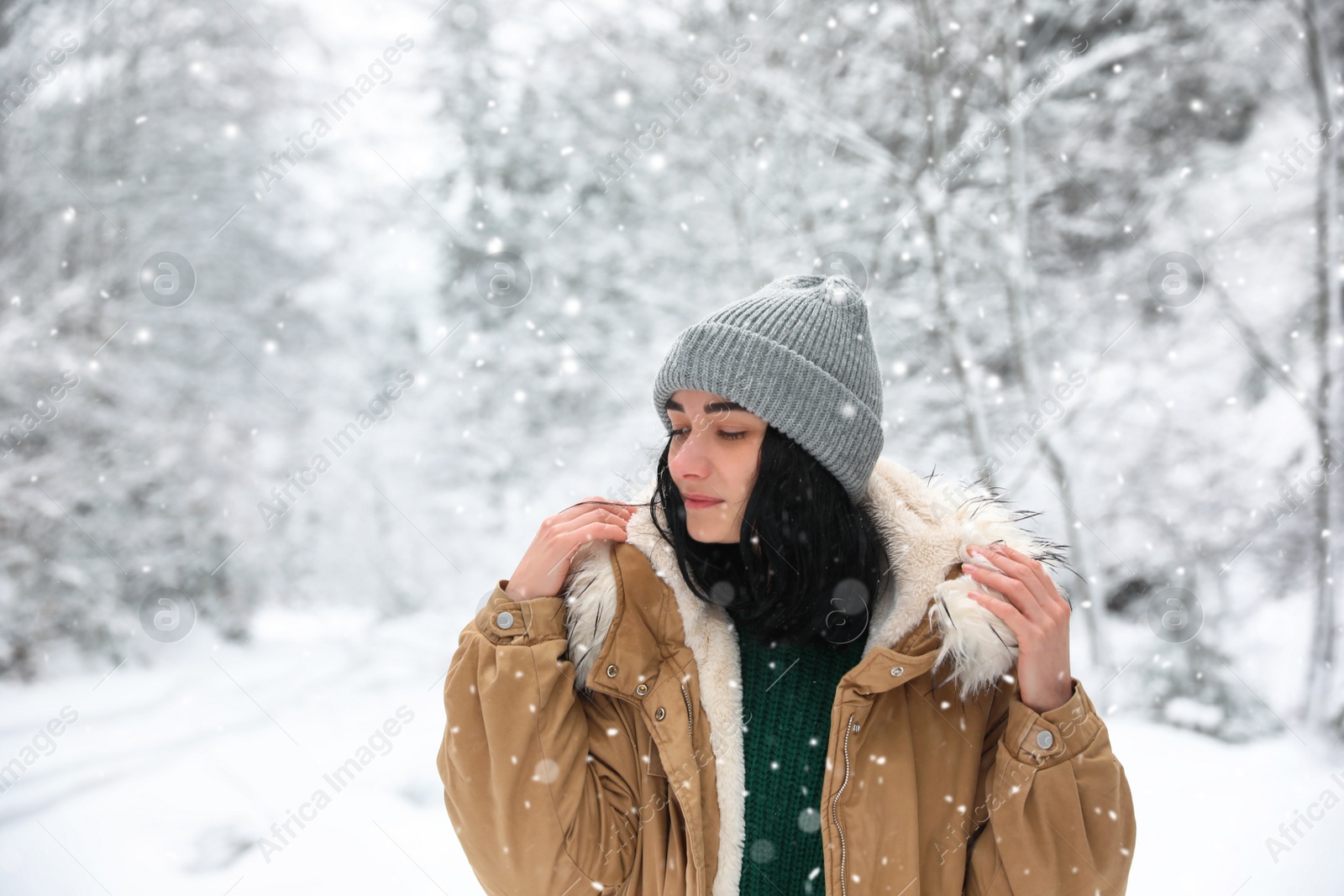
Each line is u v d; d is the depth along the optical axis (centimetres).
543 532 121
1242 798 354
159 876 318
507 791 109
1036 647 105
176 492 872
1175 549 606
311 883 291
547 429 783
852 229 632
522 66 802
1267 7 621
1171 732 474
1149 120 659
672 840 111
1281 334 619
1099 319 642
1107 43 638
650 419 684
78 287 840
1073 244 670
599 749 118
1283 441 606
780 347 114
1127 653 539
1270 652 554
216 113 922
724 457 116
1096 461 631
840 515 117
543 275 777
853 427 117
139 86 888
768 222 670
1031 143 664
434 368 881
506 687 111
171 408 889
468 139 858
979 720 115
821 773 116
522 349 777
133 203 888
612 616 116
